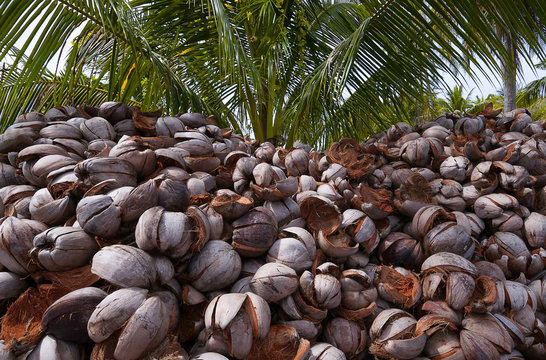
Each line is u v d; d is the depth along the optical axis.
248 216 1.63
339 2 5.26
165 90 4.03
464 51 3.44
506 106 13.12
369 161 2.45
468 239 1.83
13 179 1.97
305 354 1.28
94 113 2.45
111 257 1.27
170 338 1.28
